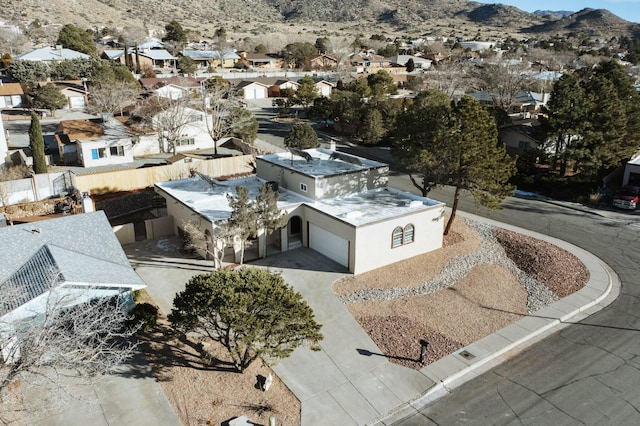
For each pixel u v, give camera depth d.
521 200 39.41
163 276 25.41
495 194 28.27
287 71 110.75
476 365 18.64
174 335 17.20
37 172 36.94
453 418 15.94
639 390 17.20
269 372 17.98
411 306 22.75
